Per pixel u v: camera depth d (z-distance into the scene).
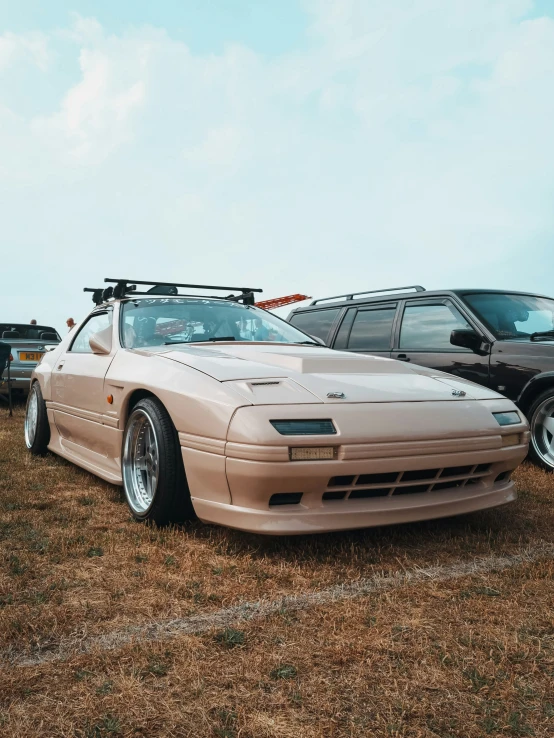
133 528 2.93
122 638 1.86
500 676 1.67
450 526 3.04
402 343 5.56
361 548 2.68
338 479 2.49
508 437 2.91
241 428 2.42
